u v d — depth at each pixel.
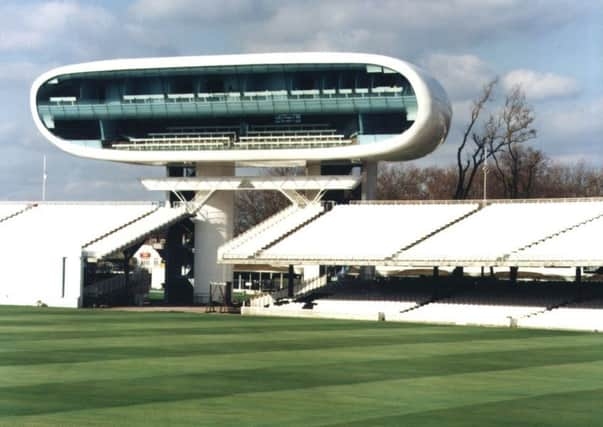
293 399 42.97
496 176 171.38
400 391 45.94
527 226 104.62
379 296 108.31
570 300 99.56
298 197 119.56
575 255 94.75
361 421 38.06
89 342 66.88
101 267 140.62
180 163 123.81
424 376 51.62
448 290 107.56
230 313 103.50
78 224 123.56
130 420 37.50
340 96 114.25
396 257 103.25
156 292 156.75
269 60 114.94
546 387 48.31
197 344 66.56
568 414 40.66
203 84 119.56
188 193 127.50
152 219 121.12
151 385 46.38
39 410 39.47
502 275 135.12
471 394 45.53
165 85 120.00
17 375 49.47
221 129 122.44
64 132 125.38
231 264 122.31
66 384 46.34
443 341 72.62
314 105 115.06
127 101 120.31
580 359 61.22
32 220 127.12
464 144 149.12
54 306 111.00
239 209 195.25
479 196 185.38
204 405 41.00
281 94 115.69
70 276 112.31
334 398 43.47
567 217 104.81
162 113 119.62
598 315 92.44
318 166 121.56
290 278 111.94
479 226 107.19
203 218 121.94
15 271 115.31
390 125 116.12
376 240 108.44
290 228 114.81
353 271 132.75
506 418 39.50
